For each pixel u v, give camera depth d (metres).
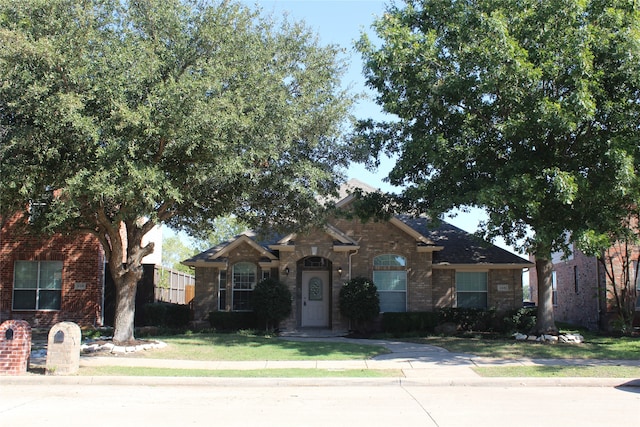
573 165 15.65
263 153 14.36
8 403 10.06
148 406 9.88
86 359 15.01
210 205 17.16
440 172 17.58
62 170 13.34
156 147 14.18
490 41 14.55
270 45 15.76
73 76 12.56
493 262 24.08
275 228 18.84
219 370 13.58
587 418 8.88
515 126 14.95
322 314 24.47
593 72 14.79
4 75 12.20
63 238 23.70
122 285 17.34
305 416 9.05
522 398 10.77
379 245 24.06
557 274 31.55
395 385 12.34
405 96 17.66
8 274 23.53
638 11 14.82
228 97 13.90
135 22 14.41
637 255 23.69
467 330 23.38
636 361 15.09
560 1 14.43
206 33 14.14
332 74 17.03
